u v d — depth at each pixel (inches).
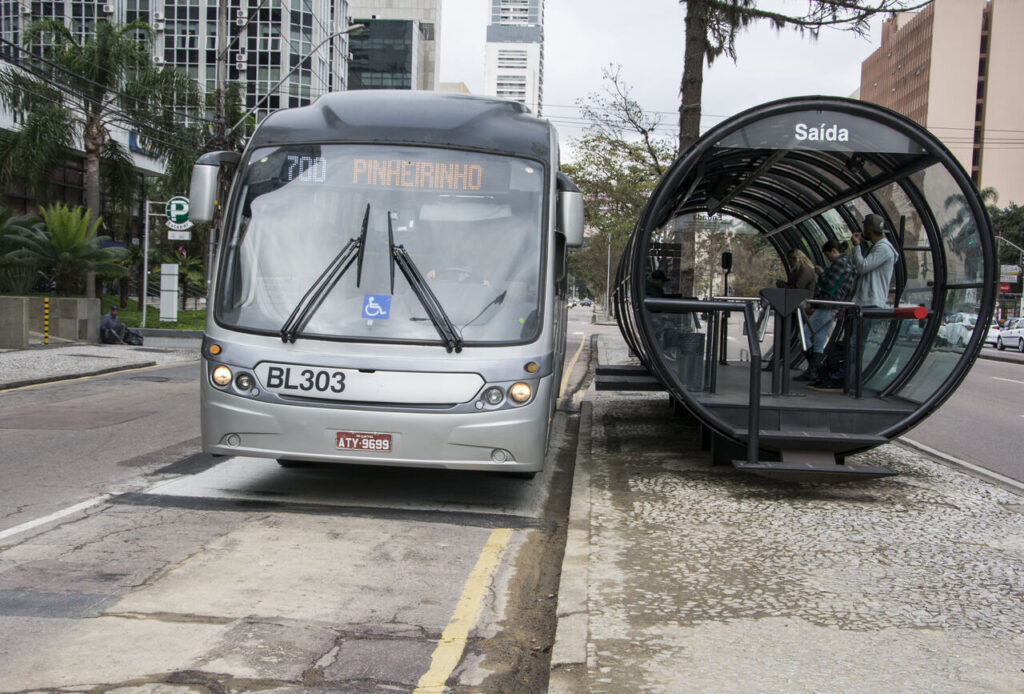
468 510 291.7
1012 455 422.0
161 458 362.0
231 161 299.1
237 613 187.9
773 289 349.4
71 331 1029.8
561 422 527.2
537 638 185.8
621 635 173.2
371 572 220.2
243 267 279.4
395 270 274.8
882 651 166.4
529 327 273.4
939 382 326.0
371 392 265.9
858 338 350.6
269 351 269.0
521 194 286.8
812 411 316.5
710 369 362.3
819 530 252.2
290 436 267.1
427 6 5713.6
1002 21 4566.9
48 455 364.2
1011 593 201.3
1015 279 2566.4
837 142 306.5
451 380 266.1
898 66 5157.5
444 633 183.3
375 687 155.4
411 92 321.1
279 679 156.4
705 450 374.9
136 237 2001.7
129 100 1286.9
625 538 241.0
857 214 457.1
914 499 295.3
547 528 274.1
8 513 267.9
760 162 393.7
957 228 323.9
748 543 237.8
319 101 314.8
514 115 312.2
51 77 1210.0
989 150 4603.8
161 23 3149.6
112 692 148.9
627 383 455.8
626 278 429.1
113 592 198.2
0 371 669.9
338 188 284.2
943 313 338.3
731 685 150.8
